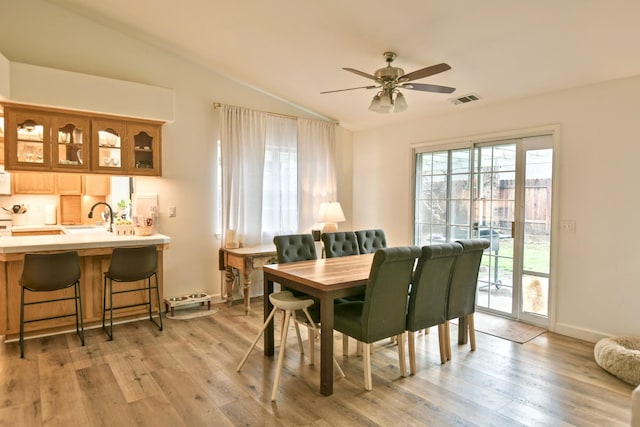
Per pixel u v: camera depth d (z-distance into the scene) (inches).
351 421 91.9
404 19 119.6
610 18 105.2
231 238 190.1
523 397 103.3
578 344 140.5
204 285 191.2
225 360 125.4
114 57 164.7
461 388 108.1
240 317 171.2
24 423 89.7
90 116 156.9
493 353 132.7
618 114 135.4
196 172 187.0
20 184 209.0
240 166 193.3
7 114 143.2
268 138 205.8
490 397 103.3
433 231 201.6
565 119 148.7
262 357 128.0
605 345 121.7
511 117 165.3
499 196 172.7
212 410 95.9
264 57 164.6
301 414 94.6
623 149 134.3
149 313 167.2
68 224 225.1
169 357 127.3
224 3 129.0
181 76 181.3
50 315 146.6
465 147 183.8
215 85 190.9
